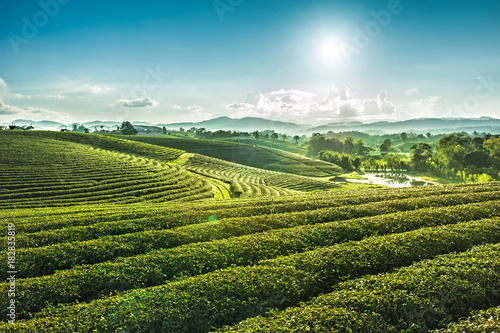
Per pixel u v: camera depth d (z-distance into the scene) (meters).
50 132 113.62
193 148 163.88
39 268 17.75
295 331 9.91
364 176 135.75
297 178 113.00
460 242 17.92
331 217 25.97
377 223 22.45
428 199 30.27
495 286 12.71
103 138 120.56
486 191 35.78
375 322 10.53
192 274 15.91
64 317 11.48
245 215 28.67
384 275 13.88
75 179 63.31
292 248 18.70
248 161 150.62
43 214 34.03
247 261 17.16
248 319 11.08
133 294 12.84
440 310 11.31
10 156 72.94
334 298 11.94
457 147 118.00
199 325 11.43
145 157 110.44
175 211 31.05
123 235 21.56
